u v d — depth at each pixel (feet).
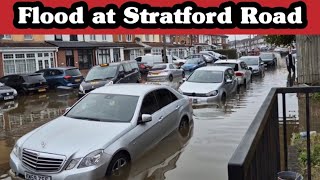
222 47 334.24
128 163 22.12
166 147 26.68
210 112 40.68
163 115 27.37
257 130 7.26
